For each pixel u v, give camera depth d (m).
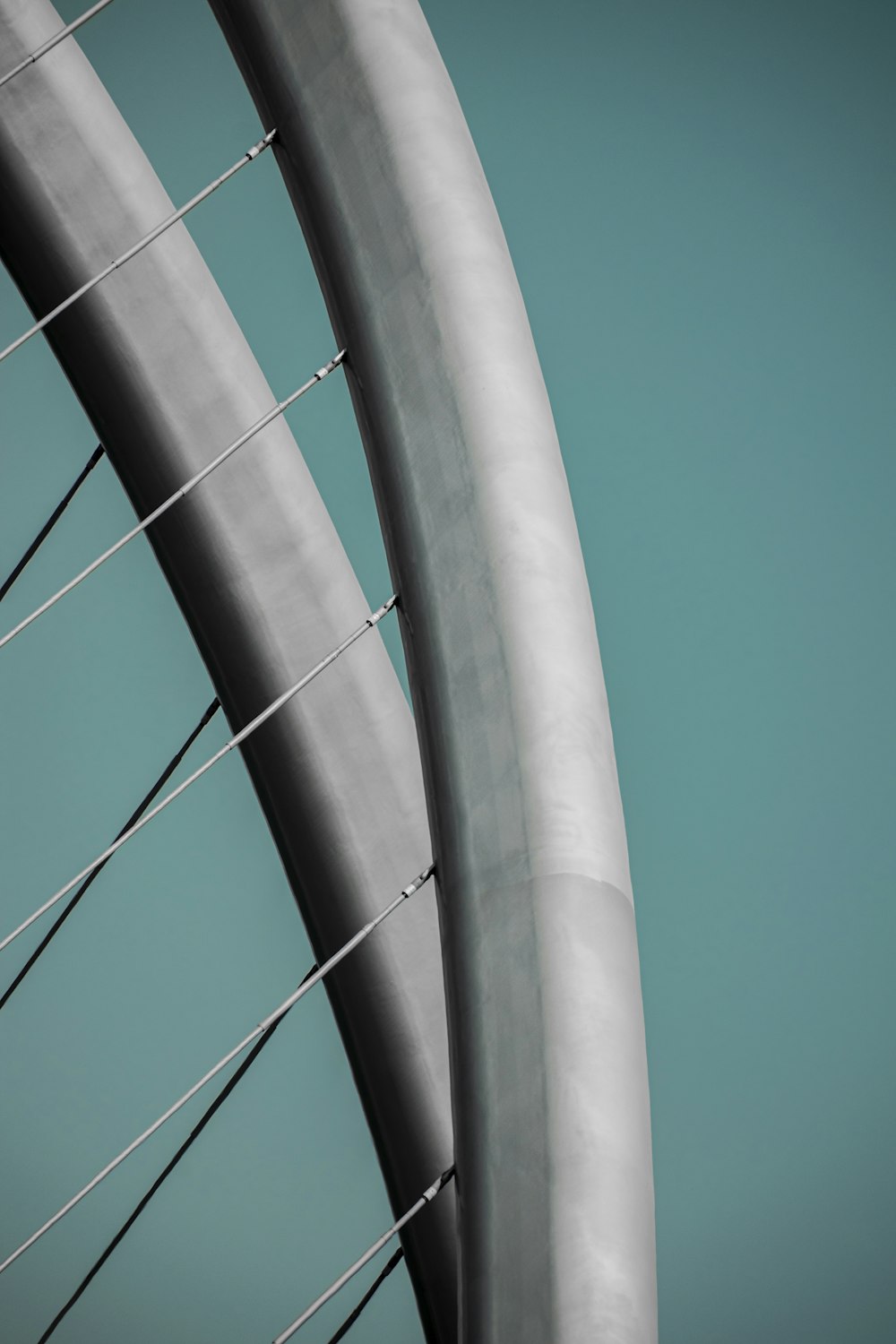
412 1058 41.09
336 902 41.97
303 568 41.47
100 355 39.03
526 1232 28.17
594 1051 28.36
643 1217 28.23
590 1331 27.80
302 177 30.22
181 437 39.84
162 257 39.22
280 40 30.20
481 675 29.11
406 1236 39.91
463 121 30.39
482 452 29.38
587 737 29.00
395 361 29.61
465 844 29.00
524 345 29.83
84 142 38.53
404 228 29.73
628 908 28.88
